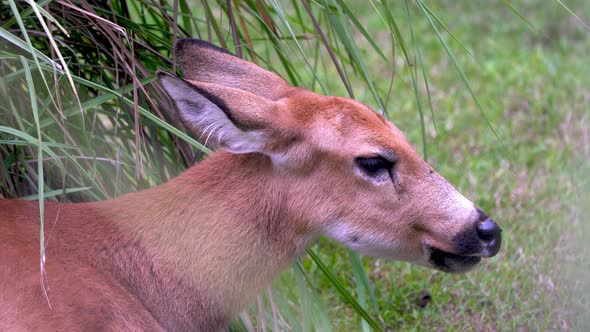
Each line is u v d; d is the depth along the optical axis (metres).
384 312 10.41
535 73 15.91
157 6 9.23
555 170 13.05
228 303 7.87
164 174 9.29
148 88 9.14
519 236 11.66
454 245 7.76
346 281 10.98
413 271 11.05
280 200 7.81
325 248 11.48
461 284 10.83
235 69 8.38
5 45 8.47
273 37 9.70
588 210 11.95
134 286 7.62
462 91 15.41
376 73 16.02
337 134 7.69
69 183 9.05
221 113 7.29
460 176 12.91
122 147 9.46
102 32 8.84
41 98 8.75
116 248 7.63
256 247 7.82
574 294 10.45
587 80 15.52
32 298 6.89
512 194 12.48
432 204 7.76
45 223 7.52
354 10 10.53
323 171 7.75
